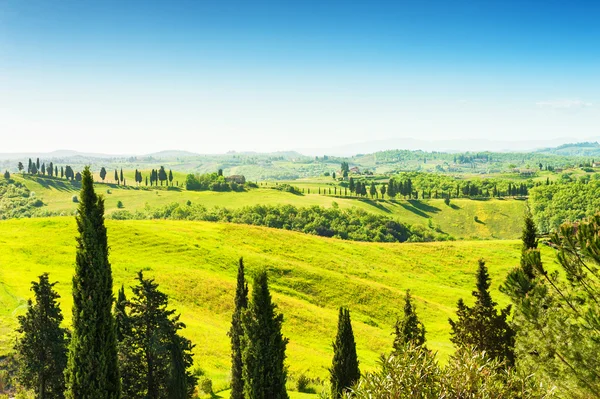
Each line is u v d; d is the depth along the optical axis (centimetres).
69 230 8431
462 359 1703
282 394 2605
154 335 2642
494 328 3178
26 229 8362
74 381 2147
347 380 3139
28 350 2461
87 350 2141
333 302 7894
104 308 2205
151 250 8275
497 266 10831
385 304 8031
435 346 6475
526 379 1697
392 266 10350
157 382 2688
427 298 8950
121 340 2667
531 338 2012
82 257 2183
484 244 12306
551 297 2017
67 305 5459
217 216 19975
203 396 3975
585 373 1802
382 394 1616
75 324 2170
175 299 6625
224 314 6600
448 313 8075
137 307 2680
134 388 2644
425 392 1591
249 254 9006
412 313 3656
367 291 8325
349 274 9256
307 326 6612
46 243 7738
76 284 2175
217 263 8344
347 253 10556
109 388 2192
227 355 5175
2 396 2989
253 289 2617
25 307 4734
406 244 11912
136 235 8738
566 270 1973
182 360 2761
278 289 7919
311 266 9225
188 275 7425
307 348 5969
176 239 8950
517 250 11938
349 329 3189
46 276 2483
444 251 11562
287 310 6869
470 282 10175
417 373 1612
